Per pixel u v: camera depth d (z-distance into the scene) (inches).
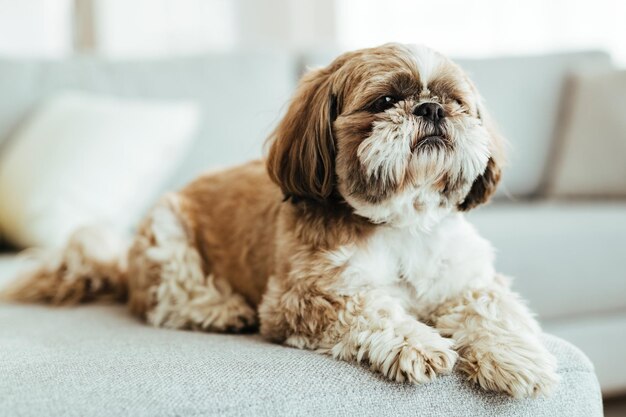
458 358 50.4
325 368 48.8
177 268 72.0
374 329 52.0
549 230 95.2
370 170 55.9
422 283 59.6
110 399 43.1
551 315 94.7
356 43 180.7
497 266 92.6
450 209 61.1
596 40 159.9
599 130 118.6
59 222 98.8
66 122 106.0
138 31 177.6
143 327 67.9
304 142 60.8
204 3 180.5
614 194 116.2
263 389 45.0
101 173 102.8
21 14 169.0
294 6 184.4
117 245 86.4
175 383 45.2
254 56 123.8
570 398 49.8
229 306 68.9
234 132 118.0
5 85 114.7
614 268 95.9
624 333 95.0
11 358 51.6
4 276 86.7
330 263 57.4
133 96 118.2
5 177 103.3
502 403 48.1
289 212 63.4
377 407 46.2
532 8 166.1
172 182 115.3
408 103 56.7
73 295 81.7
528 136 125.7
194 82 120.1
